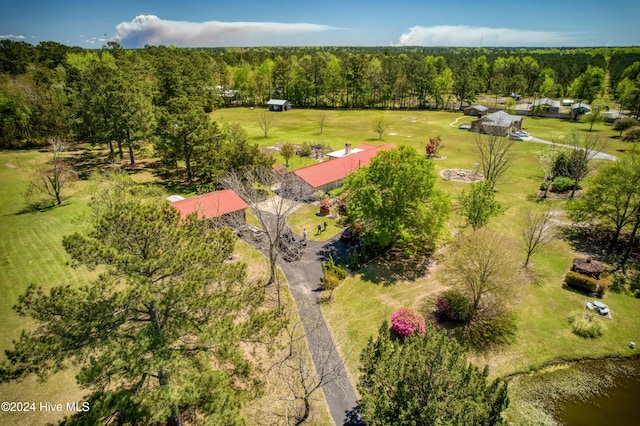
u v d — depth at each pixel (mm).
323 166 54938
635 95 97875
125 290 14242
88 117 61062
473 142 81312
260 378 22672
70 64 92688
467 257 28656
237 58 191625
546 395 22750
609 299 30703
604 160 61594
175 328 15727
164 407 13992
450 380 15930
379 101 139500
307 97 138125
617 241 39031
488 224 43312
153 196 33656
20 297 14000
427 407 14867
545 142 79375
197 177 58219
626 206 35906
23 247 36469
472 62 157375
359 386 19203
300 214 46344
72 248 14305
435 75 129875
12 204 45938
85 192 36844
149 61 115562
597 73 123688
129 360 13891
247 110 129375
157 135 56281
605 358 25375
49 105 72875
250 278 33094
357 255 35531
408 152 36062
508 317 28547
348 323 28062
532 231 35094
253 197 32906
